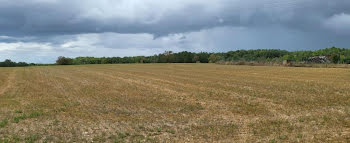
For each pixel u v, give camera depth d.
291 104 18.03
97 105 18.42
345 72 47.97
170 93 24.30
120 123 13.40
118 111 16.44
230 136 11.09
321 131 11.41
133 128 12.45
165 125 12.99
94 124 13.16
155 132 11.80
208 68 74.00
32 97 22.38
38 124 13.11
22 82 36.81
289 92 23.56
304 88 25.98
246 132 11.63
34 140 10.60
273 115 15.00
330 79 35.44
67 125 12.93
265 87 27.61
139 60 159.62
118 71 63.41
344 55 100.44
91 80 39.16
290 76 41.94
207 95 22.88
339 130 11.48
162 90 26.47
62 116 14.93
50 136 11.13
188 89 27.03
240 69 65.44
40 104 18.80
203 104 18.77
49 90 27.31
